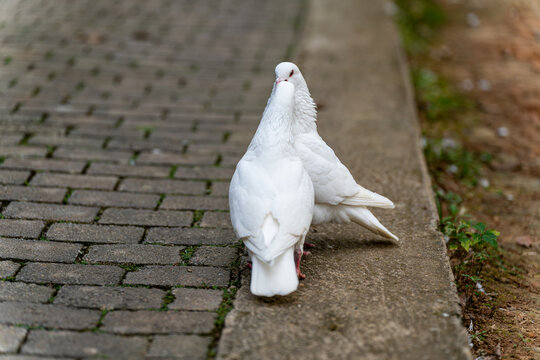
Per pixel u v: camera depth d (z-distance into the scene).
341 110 5.81
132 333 2.80
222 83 6.54
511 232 4.52
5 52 7.01
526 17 10.42
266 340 2.76
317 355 2.68
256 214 2.93
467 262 3.87
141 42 7.66
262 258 2.79
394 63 7.09
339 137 5.24
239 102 6.09
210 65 7.02
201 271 3.36
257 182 3.04
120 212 3.99
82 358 2.63
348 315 2.96
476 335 3.28
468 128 6.38
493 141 6.11
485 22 10.12
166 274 3.32
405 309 3.01
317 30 8.23
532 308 3.61
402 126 5.50
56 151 4.86
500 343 3.26
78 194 4.20
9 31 7.73
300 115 3.48
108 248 3.56
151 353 2.68
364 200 3.49
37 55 6.99
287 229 2.89
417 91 7.07
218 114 5.80
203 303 3.06
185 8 9.26
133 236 3.71
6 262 3.34
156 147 5.07
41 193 4.17
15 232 3.66
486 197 5.05
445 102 6.81
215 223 3.92
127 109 5.79
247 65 7.05
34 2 9.09
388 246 3.64
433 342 2.78
